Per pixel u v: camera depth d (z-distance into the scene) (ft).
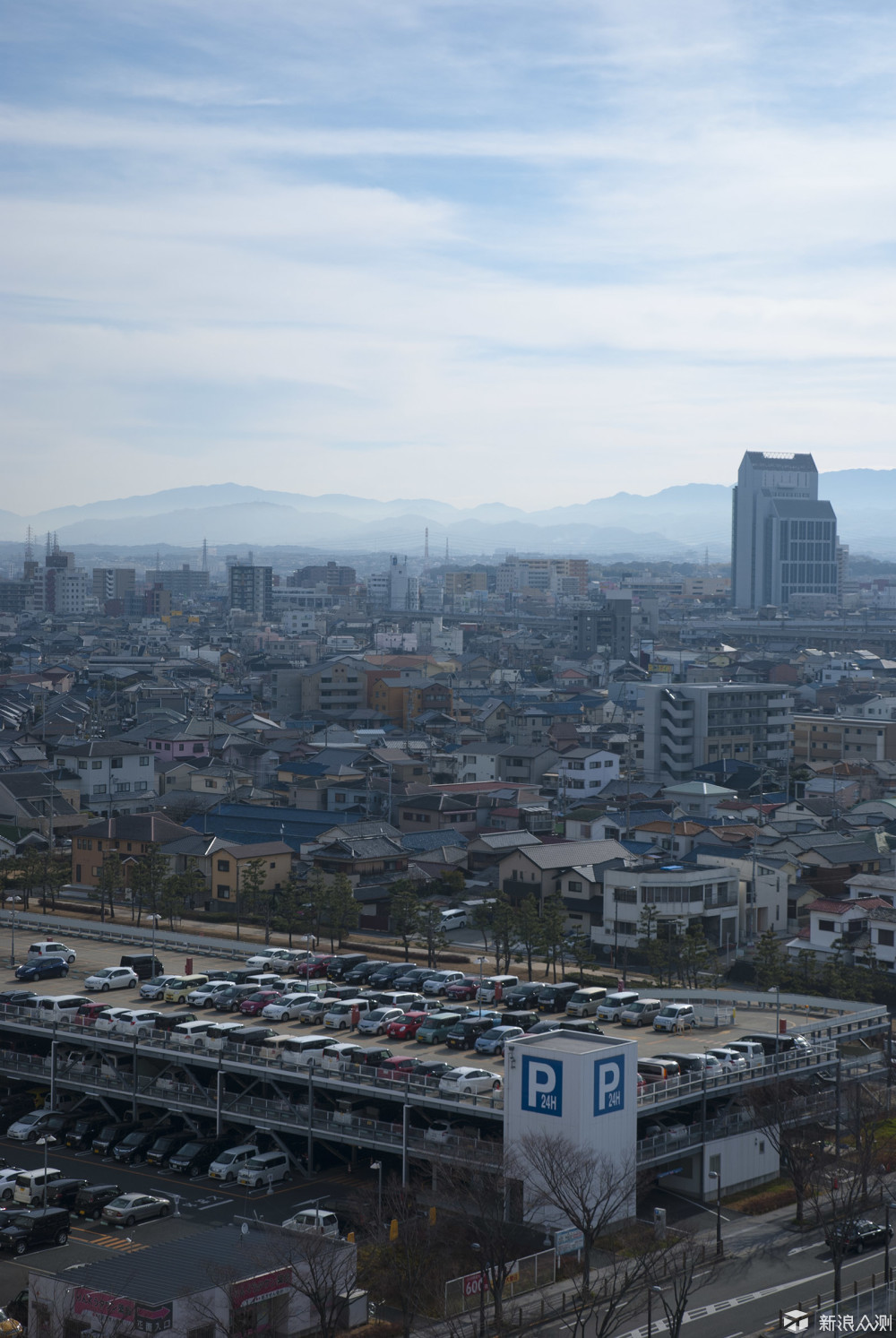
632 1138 180.55
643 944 304.91
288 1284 149.89
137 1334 139.03
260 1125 200.54
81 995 249.75
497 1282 153.99
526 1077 177.68
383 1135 190.19
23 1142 212.02
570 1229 171.01
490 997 248.11
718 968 300.61
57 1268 165.58
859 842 391.65
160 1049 214.07
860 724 605.31
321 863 376.27
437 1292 162.71
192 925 345.10
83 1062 222.69
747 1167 200.95
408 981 260.83
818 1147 199.00
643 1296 162.91
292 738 620.90
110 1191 185.98
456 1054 215.10
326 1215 173.68
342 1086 198.18
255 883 355.15
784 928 353.72
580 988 252.62
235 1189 192.13
